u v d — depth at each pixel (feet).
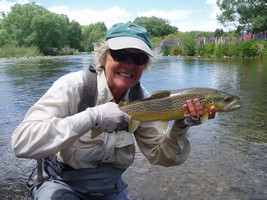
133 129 3.24
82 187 3.33
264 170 5.37
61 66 26.02
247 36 40.57
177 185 4.87
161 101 3.20
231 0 44.16
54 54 68.23
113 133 3.20
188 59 35.63
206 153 6.10
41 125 2.82
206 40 46.34
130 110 3.19
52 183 3.30
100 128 2.89
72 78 3.13
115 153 3.28
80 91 3.11
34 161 5.90
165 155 3.50
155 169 5.41
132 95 3.47
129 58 3.05
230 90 12.94
